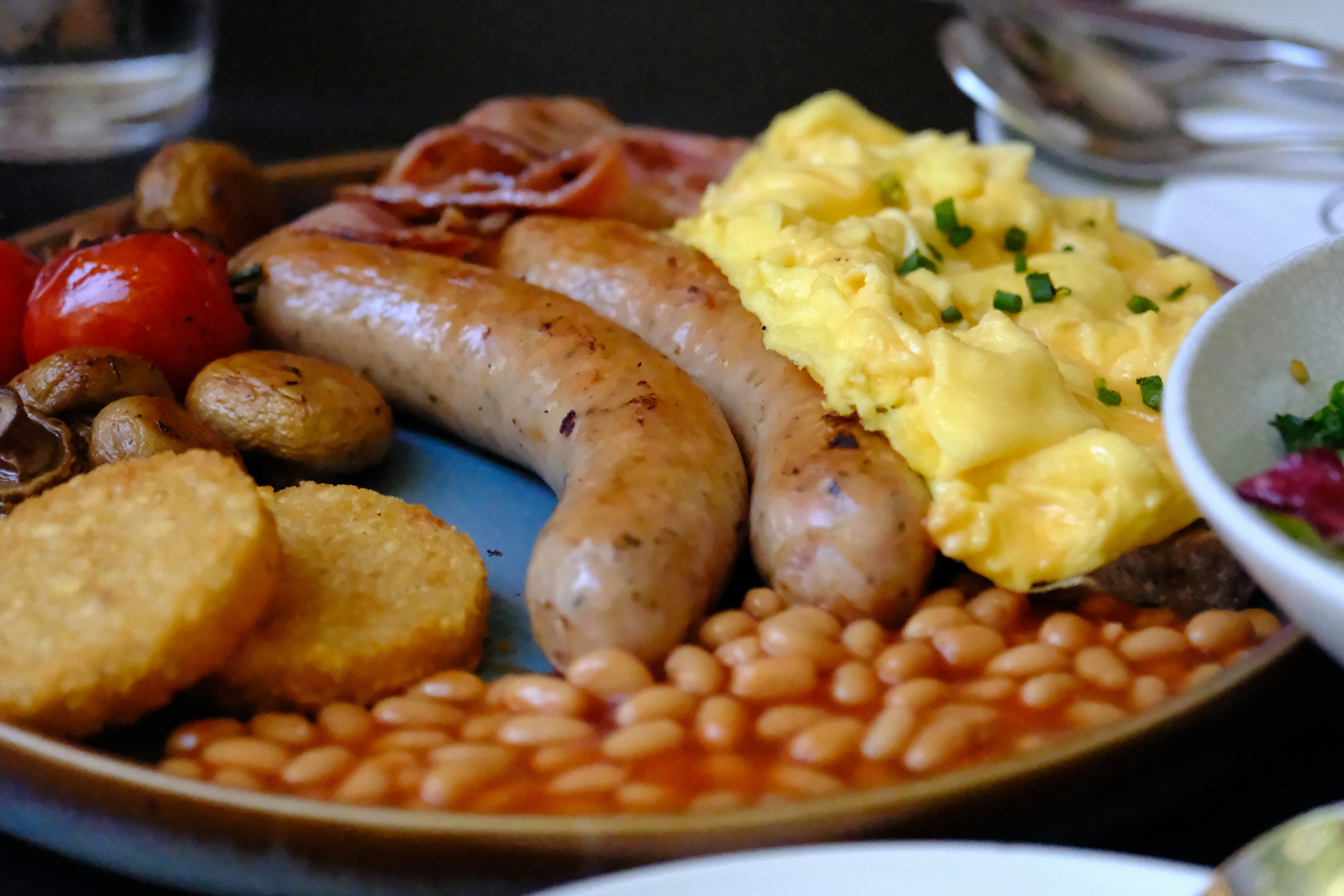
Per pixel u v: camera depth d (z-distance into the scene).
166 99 0.78
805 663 0.44
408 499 0.52
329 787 0.42
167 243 0.53
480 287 0.54
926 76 0.91
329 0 1.04
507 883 0.41
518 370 0.52
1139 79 0.75
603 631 0.44
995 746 0.43
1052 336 0.51
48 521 0.45
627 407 0.49
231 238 0.58
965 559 0.46
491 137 0.61
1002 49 0.76
